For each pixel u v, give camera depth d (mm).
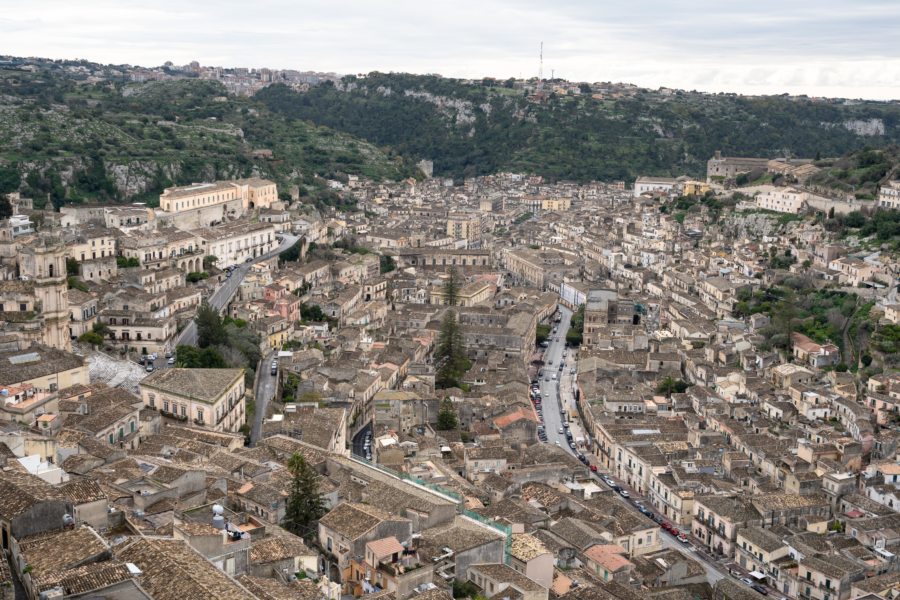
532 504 196000
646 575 181875
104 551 87438
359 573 128500
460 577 134375
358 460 186750
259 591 101125
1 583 76688
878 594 178625
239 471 156000
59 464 141125
